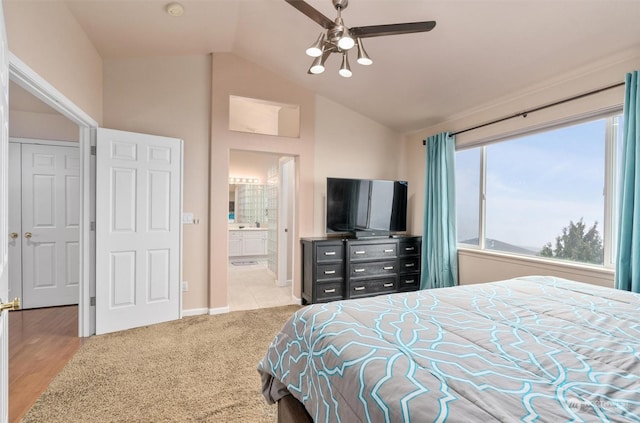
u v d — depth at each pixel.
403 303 1.55
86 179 2.91
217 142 3.56
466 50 2.68
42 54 2.01
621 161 2.29
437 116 3.92
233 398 1.95
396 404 0.78
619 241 2.27
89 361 2.40
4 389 1.23
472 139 3.63
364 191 4.11
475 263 3.61
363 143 4.43
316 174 4.13
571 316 1.36
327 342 1.16
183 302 3.48
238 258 7.43
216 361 2.43
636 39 2.14
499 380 0.84
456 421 0.68
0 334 1.13
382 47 2.89
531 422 0.67
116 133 3.00
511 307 1.49
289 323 1.52
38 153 3.66
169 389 2.04
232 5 2.71
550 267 2.83
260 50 3.47
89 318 2.92
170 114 3.41
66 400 1.91
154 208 3.20
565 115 2.71
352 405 0.92
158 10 2.61
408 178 4.68
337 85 3.81
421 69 3.10
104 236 2.95
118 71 3.20
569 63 2.52
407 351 1.01
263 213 7.85
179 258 3.36
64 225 3.77
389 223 4.29
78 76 2.58
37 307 3.66
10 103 3.48
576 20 2.11
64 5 2.32
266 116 6.45
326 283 3.72
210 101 3.58
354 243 3.84
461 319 1.32
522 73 2.77
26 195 3.62
